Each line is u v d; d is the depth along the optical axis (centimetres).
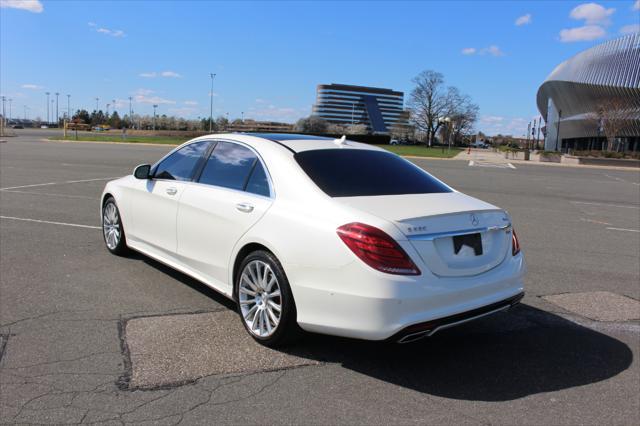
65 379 342
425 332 345
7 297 494
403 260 339
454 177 2261
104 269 592
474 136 16200
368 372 369
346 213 359
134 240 594
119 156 2686
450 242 365
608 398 343
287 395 332
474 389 350
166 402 318
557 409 327
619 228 1024
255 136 478
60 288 523
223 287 447
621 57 6612
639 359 407
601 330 466
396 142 11419
